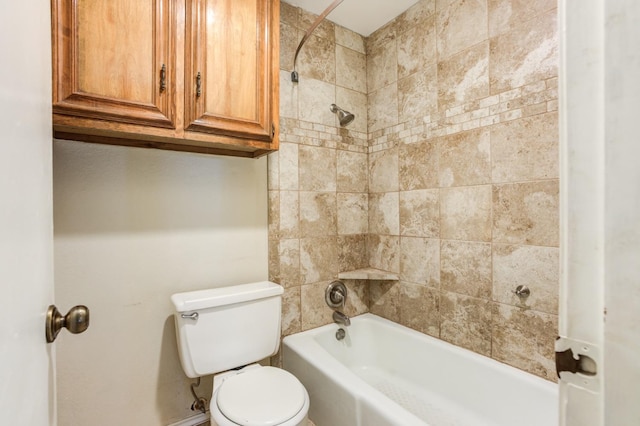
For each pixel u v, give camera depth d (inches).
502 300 54.8
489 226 56.4
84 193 47.6
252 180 63.3
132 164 51.3
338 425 50.4
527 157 51.0
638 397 10.6
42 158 21.2
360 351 76.2
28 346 16.7
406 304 72.1
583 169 12.1
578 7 12.2
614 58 11.1
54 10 34.7
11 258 14.5
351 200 78.5
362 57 81.0
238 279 61.6
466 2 59.5
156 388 53.4
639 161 10.5
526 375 50.9
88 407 48.0
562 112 12.9
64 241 46.2
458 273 61.6
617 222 11.1
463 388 58.4
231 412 40.0
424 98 67.7
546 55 48.5
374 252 80.0
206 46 44.7
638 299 10.5
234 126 47.2
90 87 36.7
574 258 12.4
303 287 70.2
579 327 12.3
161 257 53.9
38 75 20.3
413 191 70.3
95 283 48.5
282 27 67.3
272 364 66.3
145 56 40.1
